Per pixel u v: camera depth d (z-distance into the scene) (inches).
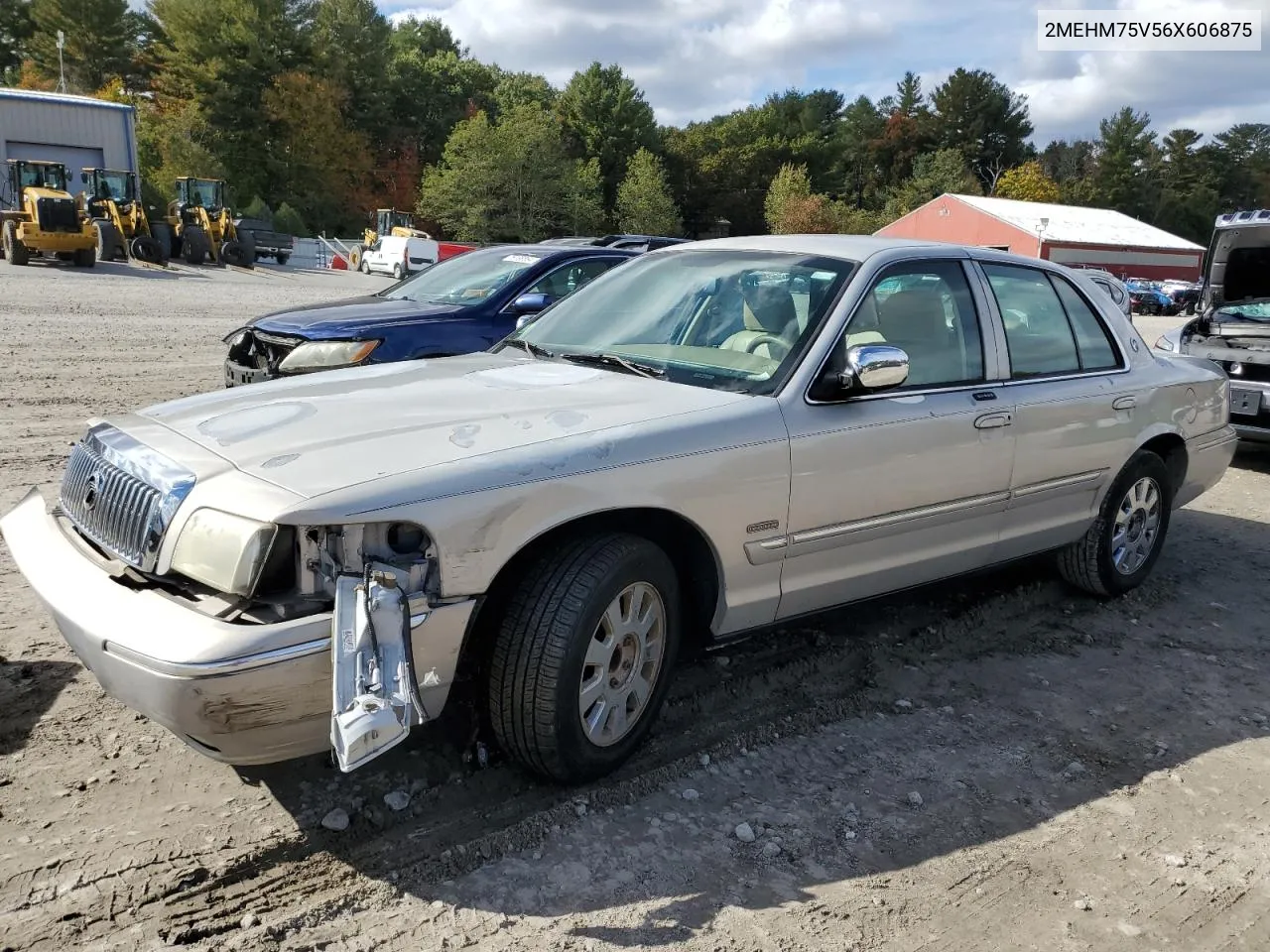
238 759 102.0
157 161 2353.6
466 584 108.7
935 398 157.5
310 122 2628.0
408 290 317.1
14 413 336.2
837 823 123.1
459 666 125.9
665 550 136.0
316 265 1936.5
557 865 111.7
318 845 112.3
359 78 2925.7
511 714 117.6
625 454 121.8
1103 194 4224.9
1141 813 129.6
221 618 99.3
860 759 139.2
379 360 263.1
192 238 1298.0
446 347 272.8
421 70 3356.3
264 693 97.4
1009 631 188.7
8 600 176.7
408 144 3159.5
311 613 100.9
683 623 147.2
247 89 2561.5
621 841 116.7
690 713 148.6
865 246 166.1
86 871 105.5
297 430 119.1
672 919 103.8
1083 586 203.2
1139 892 113.2
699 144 3900.1
